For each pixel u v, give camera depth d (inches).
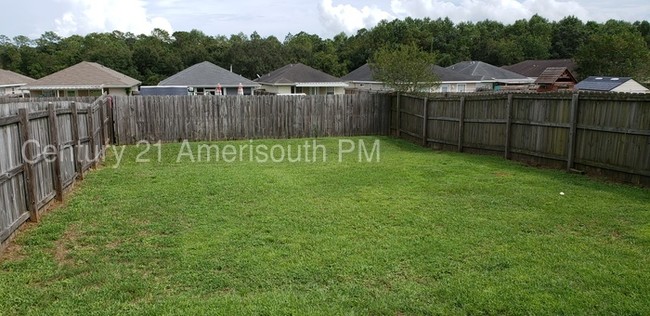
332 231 189.0
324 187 274.8
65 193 255.9
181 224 200.2
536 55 2255.2
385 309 123.4
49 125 231.1
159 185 283.1
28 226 195.9
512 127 378.0
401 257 159.5
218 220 206.1
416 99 534.6
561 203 228.2
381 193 257.8
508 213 213.2
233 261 156.6
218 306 124.7
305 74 1310.3
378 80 1017.5
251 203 236.4
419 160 384.2
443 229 190.7
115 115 537.0
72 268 151.9
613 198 235.8
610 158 285.0
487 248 167.5
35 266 154.0
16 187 186.1
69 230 192.4
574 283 136.6
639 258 155.6
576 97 306.3
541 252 162.4
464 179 294.2
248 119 590.2
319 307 124.6
